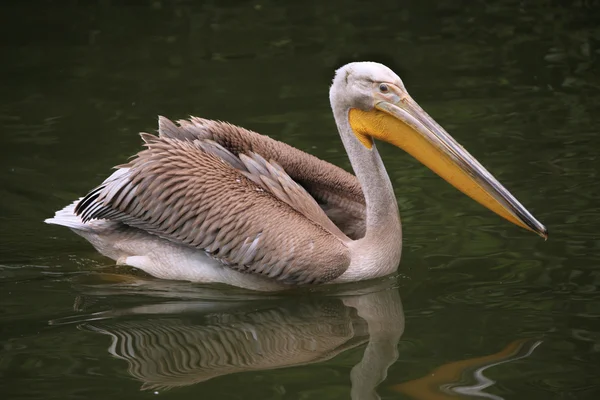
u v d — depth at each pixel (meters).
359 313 10.25
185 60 19.58
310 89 17.80
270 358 9.20
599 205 12.46
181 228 10.77
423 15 22.62
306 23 22.06
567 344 9.16
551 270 10.89
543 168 13.86
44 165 14.23
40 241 12.01
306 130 15.80
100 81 18.31
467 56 19.72
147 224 10.89
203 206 10.65
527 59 19.38
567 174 13.59
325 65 19.14
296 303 10.59
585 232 11.74
